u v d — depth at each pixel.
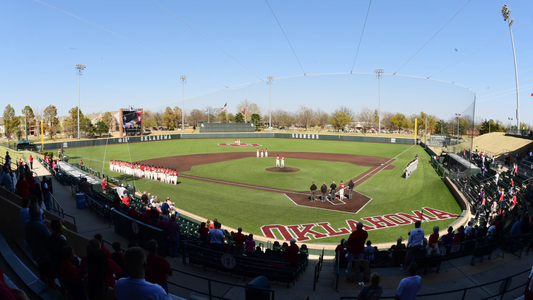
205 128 82.62
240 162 49.03
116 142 71.56
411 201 27.62
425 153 60.50
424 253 11.09
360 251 9.59
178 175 38.84
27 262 7.99
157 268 5.95
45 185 16.80
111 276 5.38
